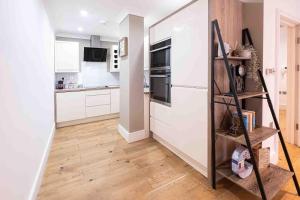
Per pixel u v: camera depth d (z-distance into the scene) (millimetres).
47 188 1911
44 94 2654
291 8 2416
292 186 1866
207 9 1832
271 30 2090
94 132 3818
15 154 1320
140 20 3230
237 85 1935
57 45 4297
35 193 1744
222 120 1907
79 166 2375
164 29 2666
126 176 2127
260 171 1757
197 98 2041
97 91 4691
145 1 2732
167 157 2598
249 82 2047
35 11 2117
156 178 2072
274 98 2213
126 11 3086
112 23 3781
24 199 1492
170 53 2561
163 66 2801
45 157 2420
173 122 2553
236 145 2068
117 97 5074
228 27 1898
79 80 5055
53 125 3695
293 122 2920
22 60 1551
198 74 2004
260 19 1963
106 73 5465
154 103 3123
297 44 2805
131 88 3197
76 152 2814
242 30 2031
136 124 3287
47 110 2908
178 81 2375
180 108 2365
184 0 2670
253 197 1715
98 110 4746
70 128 4117
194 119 2111
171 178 2064
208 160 1904
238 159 1680
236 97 1509
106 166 2367
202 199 1706
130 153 2758
